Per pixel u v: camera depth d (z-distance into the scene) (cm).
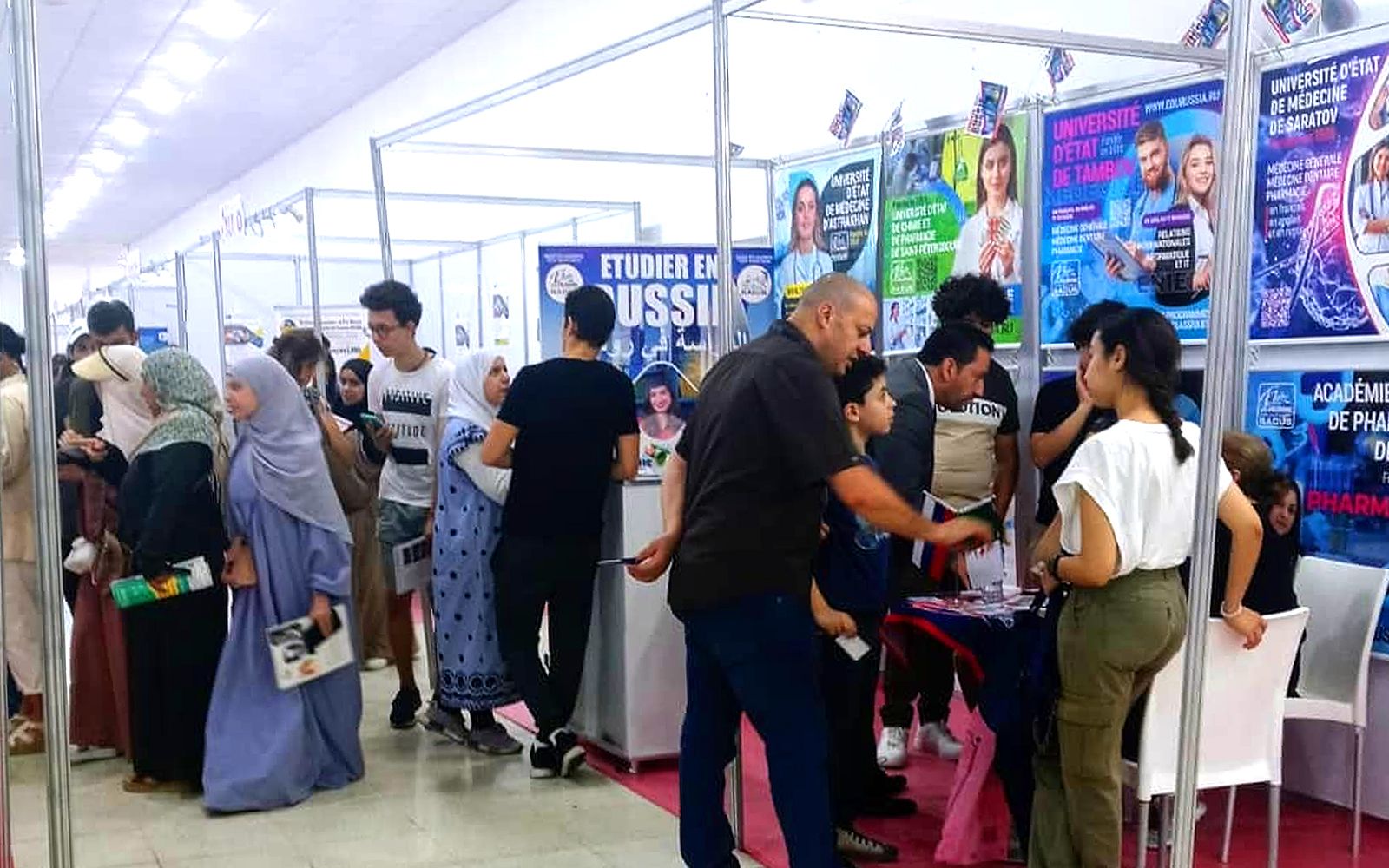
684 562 274
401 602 454
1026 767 310
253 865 329
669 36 347
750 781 395
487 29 956
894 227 495
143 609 381
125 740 418
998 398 400
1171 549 260
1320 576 351
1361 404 350
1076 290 427
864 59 599
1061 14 487
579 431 380
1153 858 325
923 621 316
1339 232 354
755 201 692
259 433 377
